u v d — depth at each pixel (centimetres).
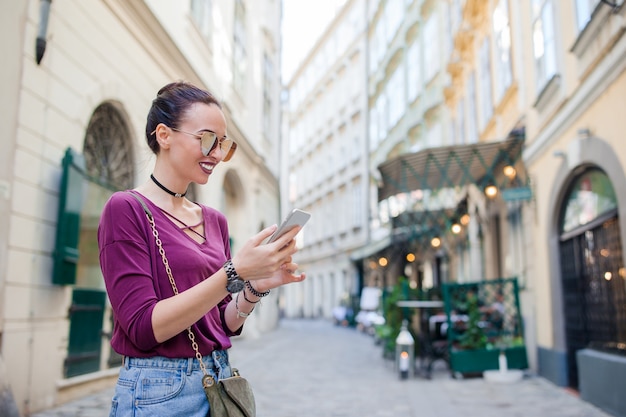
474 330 904
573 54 694
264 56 1905
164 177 171
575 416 597
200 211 184
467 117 1441
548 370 833
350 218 3000
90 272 691
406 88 2180
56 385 585
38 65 550
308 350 1352
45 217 566
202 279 165
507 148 970
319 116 3731
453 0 1620
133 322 143
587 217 694
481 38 1277
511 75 1008
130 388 150
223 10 1302
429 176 1149
